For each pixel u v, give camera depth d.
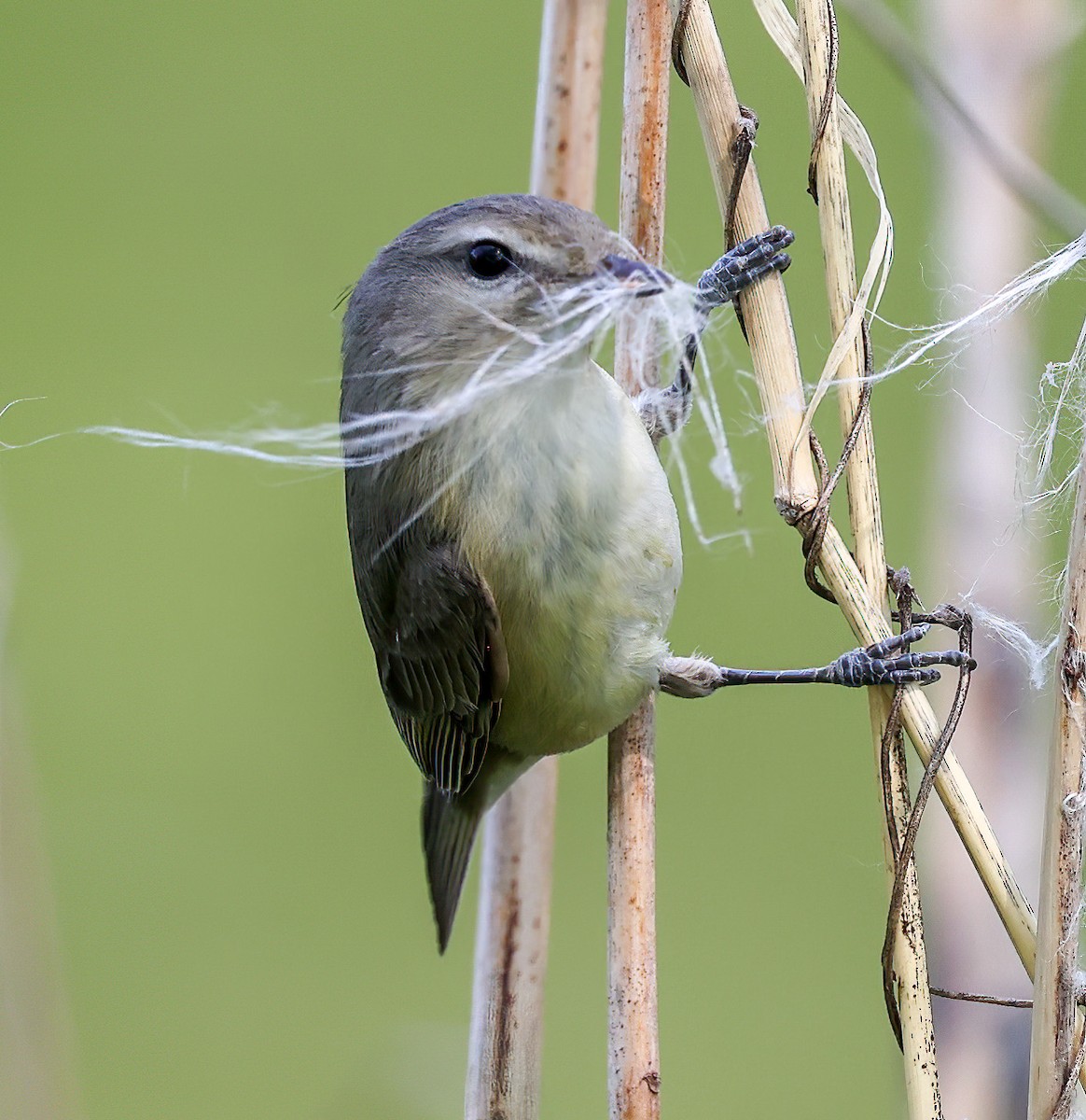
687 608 10.98
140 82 13.87
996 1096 7.11
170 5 14.23
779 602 10.91
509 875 7.83
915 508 10.06
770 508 10.80
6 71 14.06
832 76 5.96
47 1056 6.66
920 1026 5.59
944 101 7.06
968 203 7.94
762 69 11.48
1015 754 7.52
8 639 6.97
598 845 11.40
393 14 13.94
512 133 13.24
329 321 12.92
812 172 6.02
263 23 13.89
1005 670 7.57
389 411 7.52
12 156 13.56
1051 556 7.61
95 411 12.52
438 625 7.75
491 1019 7.66
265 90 13.63
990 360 7.79
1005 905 5.62
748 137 6.31
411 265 7.40
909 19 8.86
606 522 7.30
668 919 11.10
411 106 13.46
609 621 7.42
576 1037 11.12
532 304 7.06
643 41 7.09
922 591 7.91
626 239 7.09
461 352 7.27
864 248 6.27
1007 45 8.18
